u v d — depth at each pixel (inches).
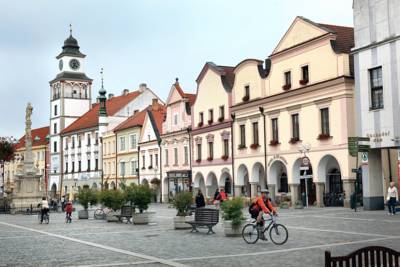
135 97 3791.8
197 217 980.6
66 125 4266.7
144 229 1091.3
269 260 587.2
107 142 3535.9
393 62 1279.5
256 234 760.3
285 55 1823.3
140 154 3053.6
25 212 2042.3
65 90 4279.0
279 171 1918.1
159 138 2812.5
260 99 1932.8
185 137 2527.1
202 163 2364.7
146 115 2994.6
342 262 319.0
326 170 1686.8
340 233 835.4
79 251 726.5
